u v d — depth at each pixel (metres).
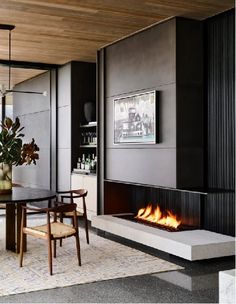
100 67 6.90
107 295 3.70
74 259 4.88
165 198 6.04
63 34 6.00
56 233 4.36
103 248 5.42
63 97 8.18
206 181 5.32
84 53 7.24
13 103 10.79
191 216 5.55
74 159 7.90
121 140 6.20
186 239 4.84
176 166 5.15
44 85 8.93
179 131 5.18
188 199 5.59
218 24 5.15
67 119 8.02
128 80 6.13
